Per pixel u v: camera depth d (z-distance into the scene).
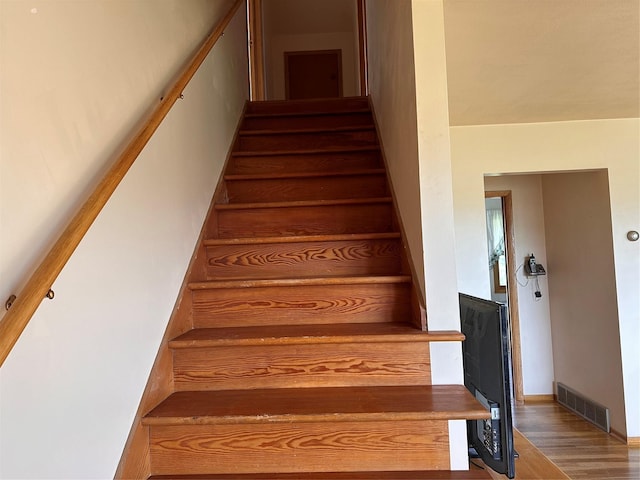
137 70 1.27
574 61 2.00
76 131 0.94
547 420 3.52
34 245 0.80
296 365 1.45
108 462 1.04
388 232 2.01
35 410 0.79
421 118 1.44
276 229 2.12
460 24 1.65
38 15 0.83
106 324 1.05
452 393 1.33
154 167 1.36
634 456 2.85
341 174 2.27
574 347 3.65
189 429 1.25
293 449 1.26
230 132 2.53
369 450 1.26
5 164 0.73
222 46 2.38
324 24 6.14
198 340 1.43
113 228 1.09
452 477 1.21
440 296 1.43
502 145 3.06
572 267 3.62
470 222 3.09
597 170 3.09
